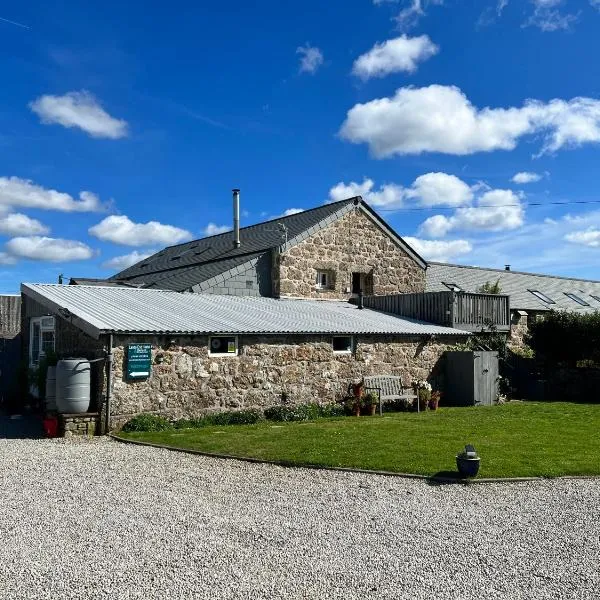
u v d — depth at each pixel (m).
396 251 24.66
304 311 18.81
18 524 6.37
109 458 9.75
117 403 12.36
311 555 5.59
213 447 10.48
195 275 21.67
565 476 8.62
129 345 12.56
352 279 23.45
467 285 28.73
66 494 7.56
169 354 13.20
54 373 12.46
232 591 4.80
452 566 5.38
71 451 10.33
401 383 17.50
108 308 14.12
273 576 5.10
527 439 11.40
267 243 22.39
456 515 6.87
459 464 8.45
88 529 6.23
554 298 31.00
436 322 20.84
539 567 5.38
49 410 12.47
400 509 7.07
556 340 21.88
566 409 17.11
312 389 15.86
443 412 16.39
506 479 8.38
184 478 8.44
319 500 7.40
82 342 13.30
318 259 22.25
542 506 7.24
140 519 6.58
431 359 19.12
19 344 18.38
